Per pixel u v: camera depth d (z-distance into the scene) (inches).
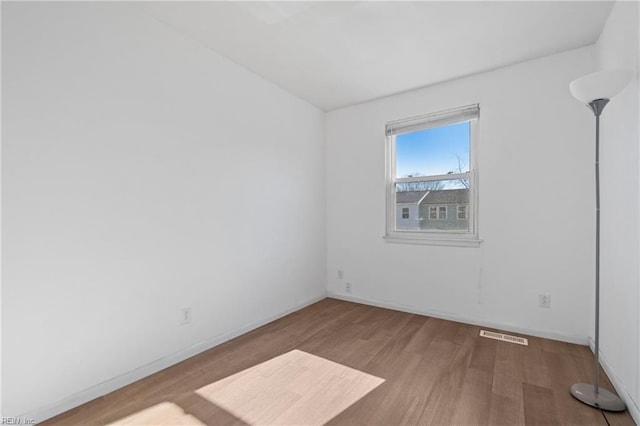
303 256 133.7
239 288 103.4
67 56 63.9
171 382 73.8
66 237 63.9
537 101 98.6
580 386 68.4
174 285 84.0
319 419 60.5
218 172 96.5
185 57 86.7
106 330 70.0
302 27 82.5
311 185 138.9
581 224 92.6
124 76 73.3
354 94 127.9
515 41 88.7
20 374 57.9
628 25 64.9
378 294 133.9
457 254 113.9
